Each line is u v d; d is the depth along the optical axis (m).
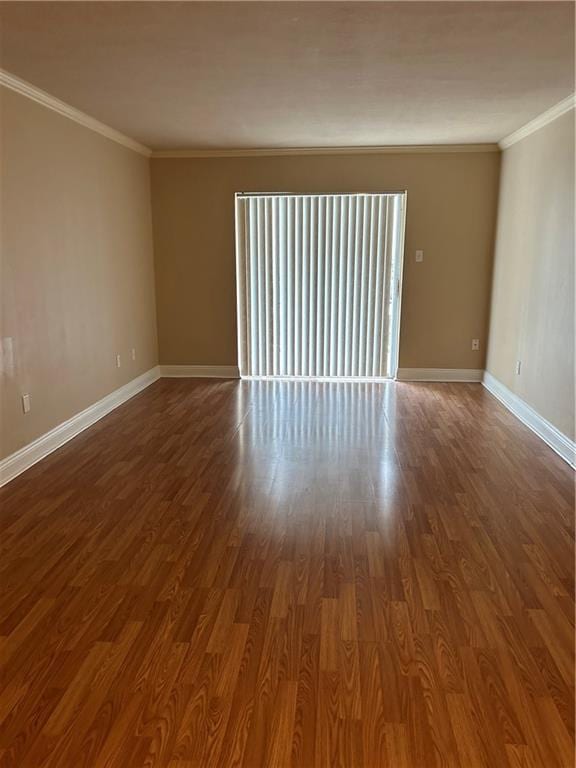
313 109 4.16
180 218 6.05
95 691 1.81
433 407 5.19
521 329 4.91
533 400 4.59
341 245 5.96
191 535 2.81
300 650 2.00
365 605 2.26
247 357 6.34
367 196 5.84
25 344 3.64
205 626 2.13
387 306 6.09
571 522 2.96
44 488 3.37
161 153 5.87
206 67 3.21
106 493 3.30
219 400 5.41
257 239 6.03
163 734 1.66
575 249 3.83
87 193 4.52
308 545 2.72
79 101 3.94
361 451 4.02
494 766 1.56
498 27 2.63
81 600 2.29
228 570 2.50
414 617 2.19
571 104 3.90
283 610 2.22
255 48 2.90
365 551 2.67
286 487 3.40
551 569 2.52
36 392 3.79
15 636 2.07
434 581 2.43
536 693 1.81
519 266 5.00
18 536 2.79
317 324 6.16
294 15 2.50
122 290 5.31
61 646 2.02
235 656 1.97
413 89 3.65
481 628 2.12
